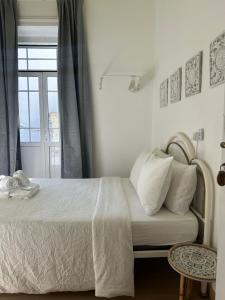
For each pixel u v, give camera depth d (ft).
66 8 10.80
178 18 7.83
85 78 11.23
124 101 11.64
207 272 4.54
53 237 5.55
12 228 5.57
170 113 8.70
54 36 11.84
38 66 12.13
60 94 11.18
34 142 12.46
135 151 11.94
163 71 9.75
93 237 5.50
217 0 5.22
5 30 10.93
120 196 7.43
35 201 7.07
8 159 11.55
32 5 11.00
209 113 5.65
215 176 5.36
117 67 11.43
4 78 11.21
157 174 6.04
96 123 11.71
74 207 6.57
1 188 7.53
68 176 11.47
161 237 5.75
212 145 5.50
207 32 5.73
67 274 5.57
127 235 5.55
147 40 11.32
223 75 4.98
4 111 11.30
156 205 5.98
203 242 5.62
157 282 6.28
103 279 5.46
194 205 6.39
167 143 8.70
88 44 11.26
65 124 11.30
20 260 5.56
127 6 11.13
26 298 5.76
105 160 11.93
